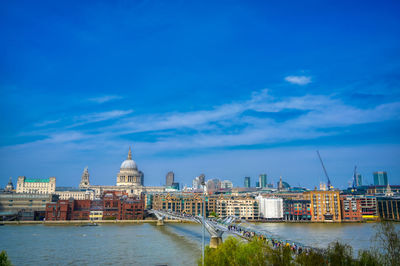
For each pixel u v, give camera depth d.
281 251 78.62
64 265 136.62
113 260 144.88
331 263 68.12
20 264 138.38
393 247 63.31
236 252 84.38
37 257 151.75
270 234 163.50
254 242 84.94
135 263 139.00
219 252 88.44
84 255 156.00
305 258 71.31
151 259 146.62
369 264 64.81
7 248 174.75
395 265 61.16
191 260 144.25
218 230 164.75
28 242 195.88
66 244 188.38
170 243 191.50
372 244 124.25
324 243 186.00
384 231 65.69
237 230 167.62
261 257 76.62
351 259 68.19
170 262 140.50
